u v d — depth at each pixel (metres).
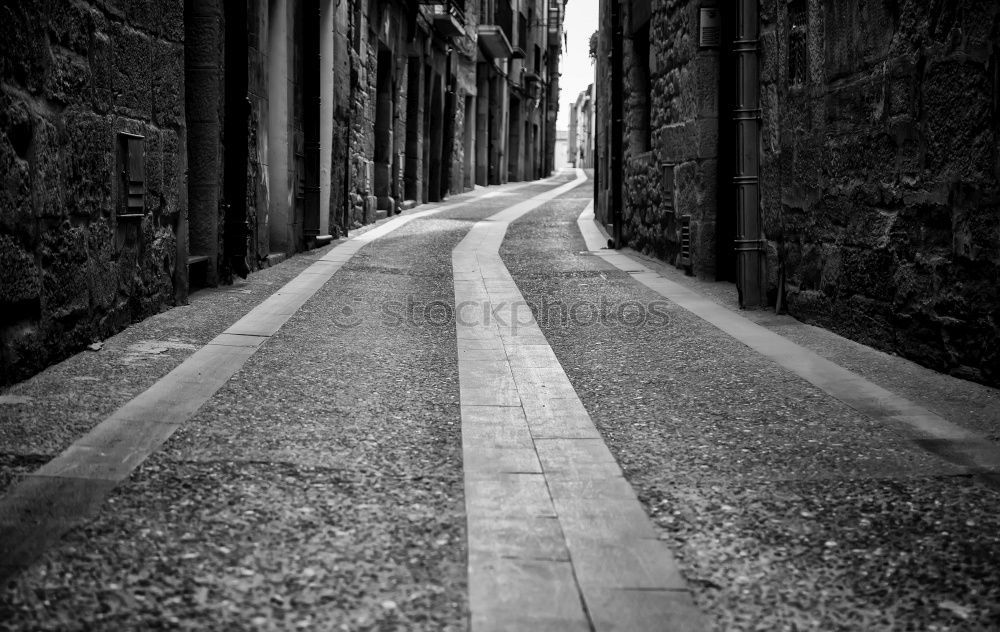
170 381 4.61
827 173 6.20
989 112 4.44
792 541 2.84
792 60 6.71
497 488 3.25
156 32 6.44
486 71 29.61
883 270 5.51
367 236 13.38
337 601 2.39
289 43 10.37
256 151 9.22
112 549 2.65
